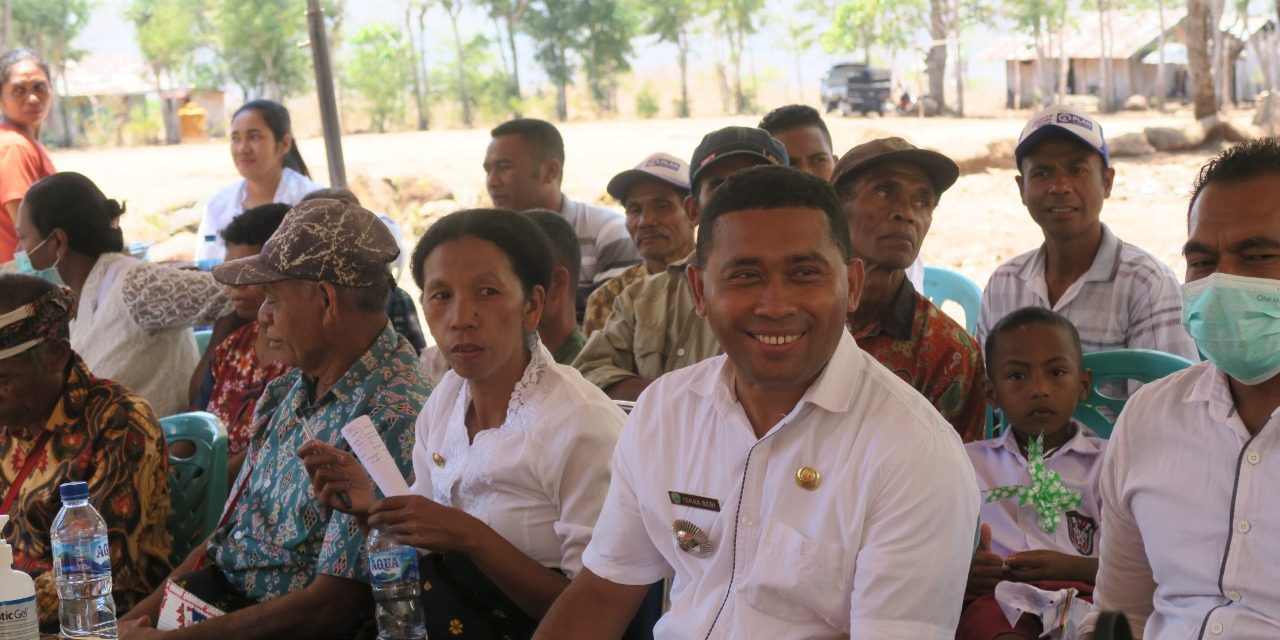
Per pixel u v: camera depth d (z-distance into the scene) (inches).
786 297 95.3
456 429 127.6
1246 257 97.4
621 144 1106.1
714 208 97.9
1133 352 163.6
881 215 156.4
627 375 172.9
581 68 2359.7
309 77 2146.9
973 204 737.6
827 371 98.3
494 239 123.0
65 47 2108.8
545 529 122.3
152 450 149.1
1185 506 102.6
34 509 147.3
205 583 139.7
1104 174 182.1
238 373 189.0
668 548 105.6
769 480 99.6
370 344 137.6
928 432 95.7
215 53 2187.5
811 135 217.2
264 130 299.4
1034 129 179.6
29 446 149.0
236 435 185.6
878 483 94.8
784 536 97.4
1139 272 177.2
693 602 102.9
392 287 157.5
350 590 126.3
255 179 302.2
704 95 2529.5
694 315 177.0
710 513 101.9
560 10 2225.6
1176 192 761.0
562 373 124.6
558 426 120.6
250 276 133.6
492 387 125.4
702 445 103.3
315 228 133.2
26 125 297.1
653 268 209.0
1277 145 99.2
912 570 93.4
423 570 121.9
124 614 145.0
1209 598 101.3
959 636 127.7
